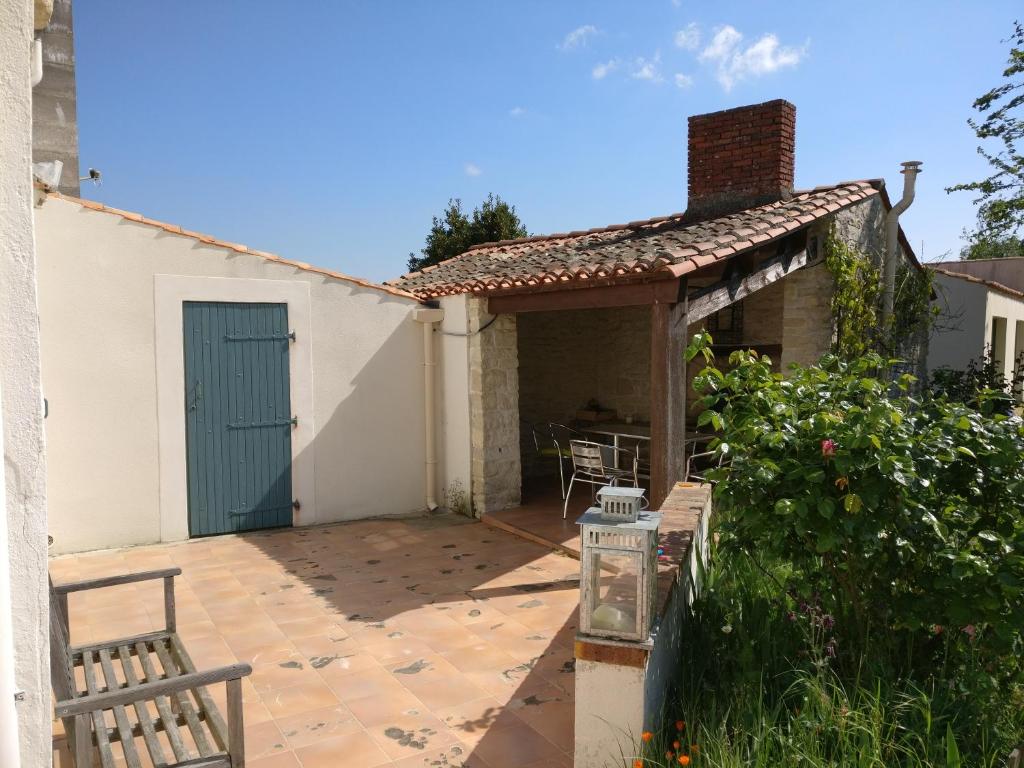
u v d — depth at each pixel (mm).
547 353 10852
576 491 9250
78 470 6695
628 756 2793
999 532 3266
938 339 12688
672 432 6184
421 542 7191
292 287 7684
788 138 8633
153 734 2777
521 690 4090
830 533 3146
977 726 2912
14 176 1494
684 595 3799
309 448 7836
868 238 8977
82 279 6637
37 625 1534
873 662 3219
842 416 3469
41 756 1539
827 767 2654
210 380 7285
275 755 3420
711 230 7547
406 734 3615
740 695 3117
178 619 5211
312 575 6191
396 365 8375
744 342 9492
